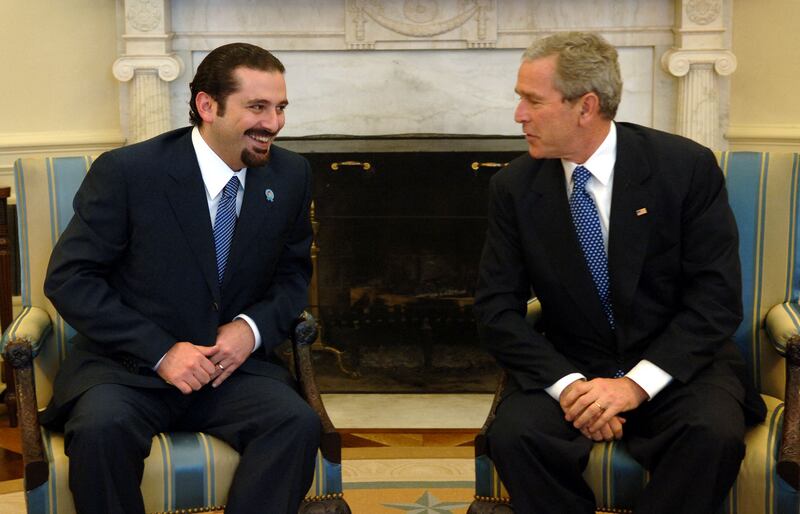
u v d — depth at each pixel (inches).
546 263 125.2
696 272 123.4
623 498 115.2
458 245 200.7
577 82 119.2
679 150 125.2
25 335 122.3
